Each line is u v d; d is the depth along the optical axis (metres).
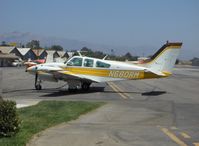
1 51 106.12
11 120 8.66
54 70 22.55
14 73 50.91
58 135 9.23
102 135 9.37
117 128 10.44
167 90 25.81
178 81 38.72
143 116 12.91
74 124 10.96
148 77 22.48
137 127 10.68
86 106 14.79
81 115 12.80
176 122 11.72
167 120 12.12
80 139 8.84
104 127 10.56
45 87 26.81
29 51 115.88
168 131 10.08
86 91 23.73
